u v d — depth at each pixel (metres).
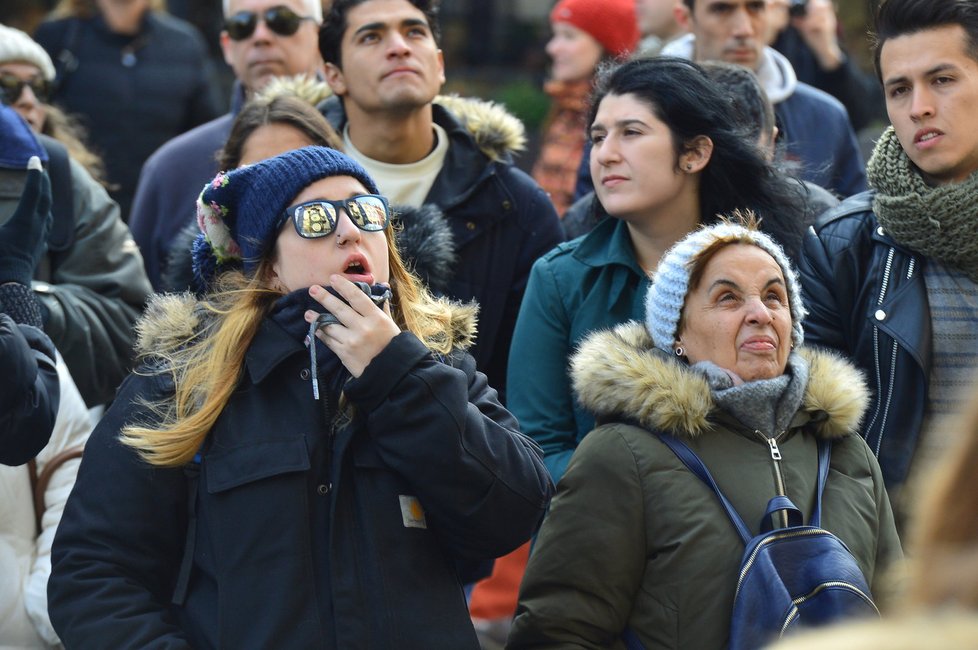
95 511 10.82
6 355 11.52
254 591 10.30
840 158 20.12
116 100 26.75
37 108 19.48
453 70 65.00
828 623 10.34
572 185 22.59
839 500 11.83
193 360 10.99
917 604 5.43
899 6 14.11
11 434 11.75
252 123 15.00
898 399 13.80
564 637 11.61
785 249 14.57
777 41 25.34
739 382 11.90
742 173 14.43
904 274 14.07
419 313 11.57
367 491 10.63
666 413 11.66
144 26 27.11
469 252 16.78
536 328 14.83
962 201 13.64
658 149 14.21
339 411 10.77
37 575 13.23
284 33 21.03
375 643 10.30
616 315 14.53
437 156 17.36
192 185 20.14
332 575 10.36
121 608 10.55
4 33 19.27
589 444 11.96
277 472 10.44
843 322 14.38
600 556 11.57
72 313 16.16
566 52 23.42
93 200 17.14
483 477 10.57
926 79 13.89
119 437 10.92
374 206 11.09
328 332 10.62
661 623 11.38
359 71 16.88
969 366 13.67
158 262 20.06
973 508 5.45
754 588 10.72
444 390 10.53
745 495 11.50
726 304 12.01
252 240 11.11
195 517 10.84
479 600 18.39
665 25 23.73
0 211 15.45
